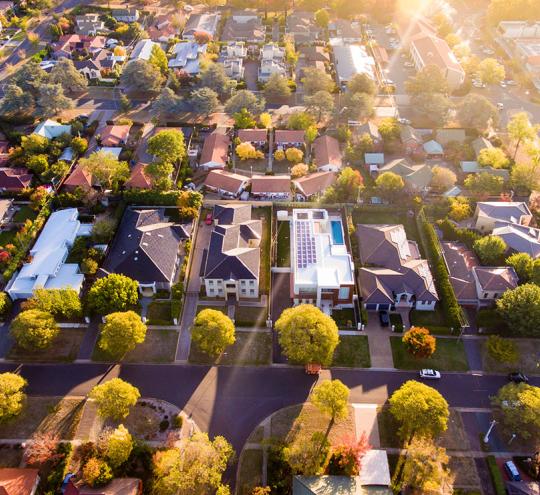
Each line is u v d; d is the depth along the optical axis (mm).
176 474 85562
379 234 137375
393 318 122188
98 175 154125
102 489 86250
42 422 101500
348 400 105438
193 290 129750
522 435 95438
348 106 190875
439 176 157500
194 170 170500
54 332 111625
